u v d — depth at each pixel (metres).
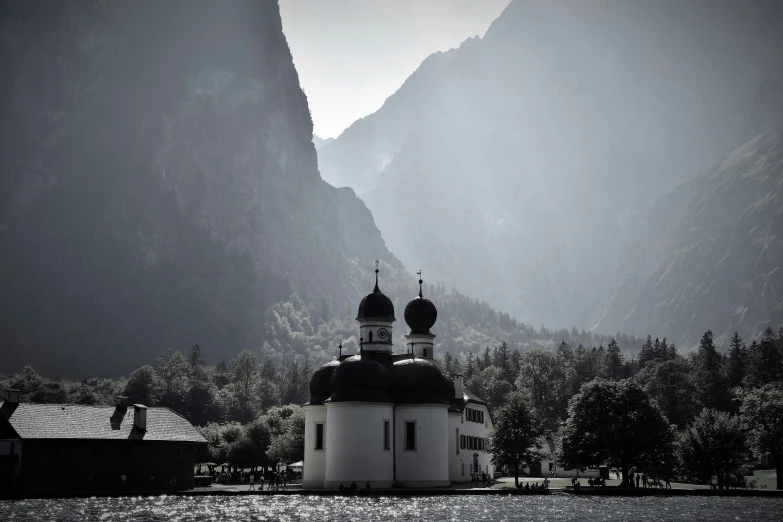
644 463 125.94
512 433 133.88
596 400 127.88
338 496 111.50
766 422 137.50
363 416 119.19
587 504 101.62
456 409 140.38
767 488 137.00
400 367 125.88
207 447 161.75
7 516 85.75
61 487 114.69
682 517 87.94
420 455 121.81
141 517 85.94
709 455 126.62
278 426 191.62
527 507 97.25
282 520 83.88
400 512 91.06
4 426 114.56
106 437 118.44
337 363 129.75
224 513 89.94
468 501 104.69
